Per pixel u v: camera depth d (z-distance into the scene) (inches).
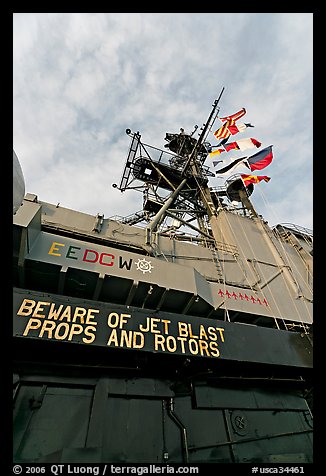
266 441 278.8
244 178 700.7
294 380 323.0
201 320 292.0
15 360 222.8
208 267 473.4
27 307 221.3
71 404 224.2
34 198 364.8
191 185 814.5
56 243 317.1
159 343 250.5
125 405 241.1
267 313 438.6
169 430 243.6
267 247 588.4
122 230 438.0
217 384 295.7
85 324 232.8
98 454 190.2
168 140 948.6
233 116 784.3
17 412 204.4
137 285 328.5
